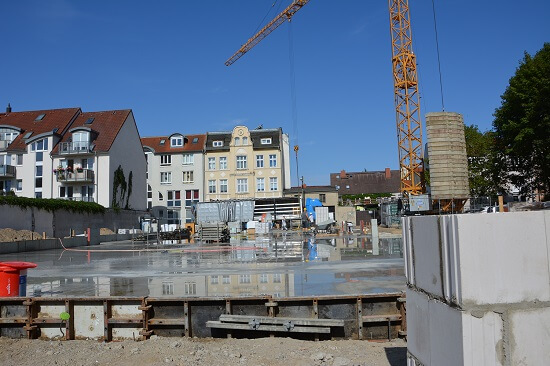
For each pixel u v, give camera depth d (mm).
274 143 67812
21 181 55344
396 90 56125
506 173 46219
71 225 46219
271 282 12492
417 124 55094
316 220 52531
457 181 33469
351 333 9266
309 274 13930
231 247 28828
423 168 54250
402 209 47594
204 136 71625
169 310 9758
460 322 3531
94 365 7500
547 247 3596
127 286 12508
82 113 61188
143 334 9438
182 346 8383
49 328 9812
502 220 3570
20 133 57469
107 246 35875
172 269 16625
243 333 9281
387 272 14094
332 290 10875
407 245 4891
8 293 10180
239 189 67312
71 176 53562
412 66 55844
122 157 57938
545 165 38781
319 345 8234
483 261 3535
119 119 58875
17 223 38594
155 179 69312
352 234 41469
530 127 37500
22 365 7727
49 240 33312
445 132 33469
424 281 4328
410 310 4781
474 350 3490
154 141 71812
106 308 9672
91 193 54188
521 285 3547
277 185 66812
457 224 3568
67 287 12508
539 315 3539
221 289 11516
